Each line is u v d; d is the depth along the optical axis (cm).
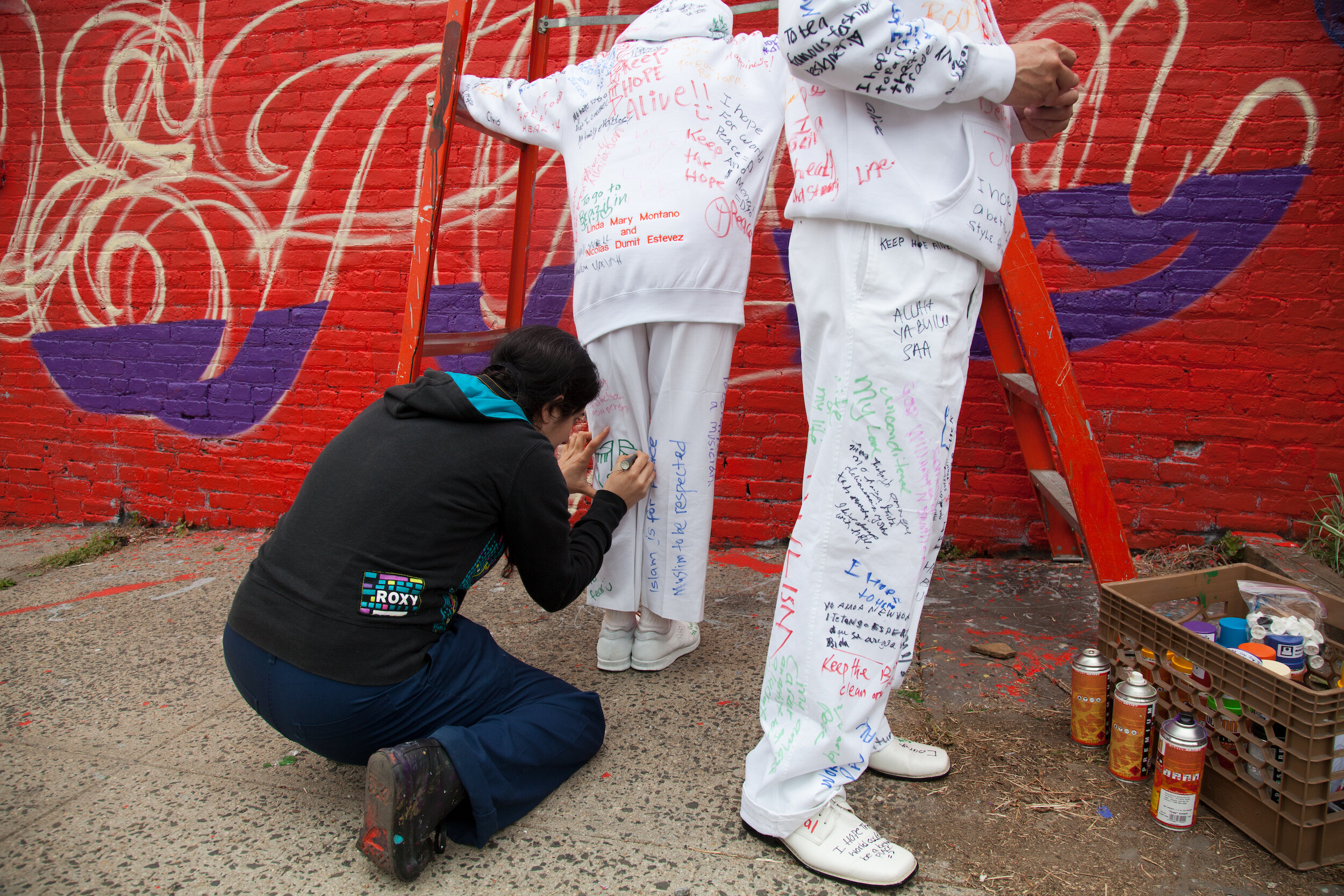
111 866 151
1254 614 172
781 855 151
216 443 377
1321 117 270
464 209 338
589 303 209
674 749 187
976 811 162
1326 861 144
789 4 129
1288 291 277
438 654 157
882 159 135
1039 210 291
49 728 204
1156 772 158
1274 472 282
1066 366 220
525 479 158
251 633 153
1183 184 281
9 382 399
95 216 379
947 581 286
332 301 357
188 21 360
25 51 379
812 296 146
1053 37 284
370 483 152
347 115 348
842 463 141
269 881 146
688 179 196
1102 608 190
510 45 328
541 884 144
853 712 143
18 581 321
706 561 220
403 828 139
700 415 207
